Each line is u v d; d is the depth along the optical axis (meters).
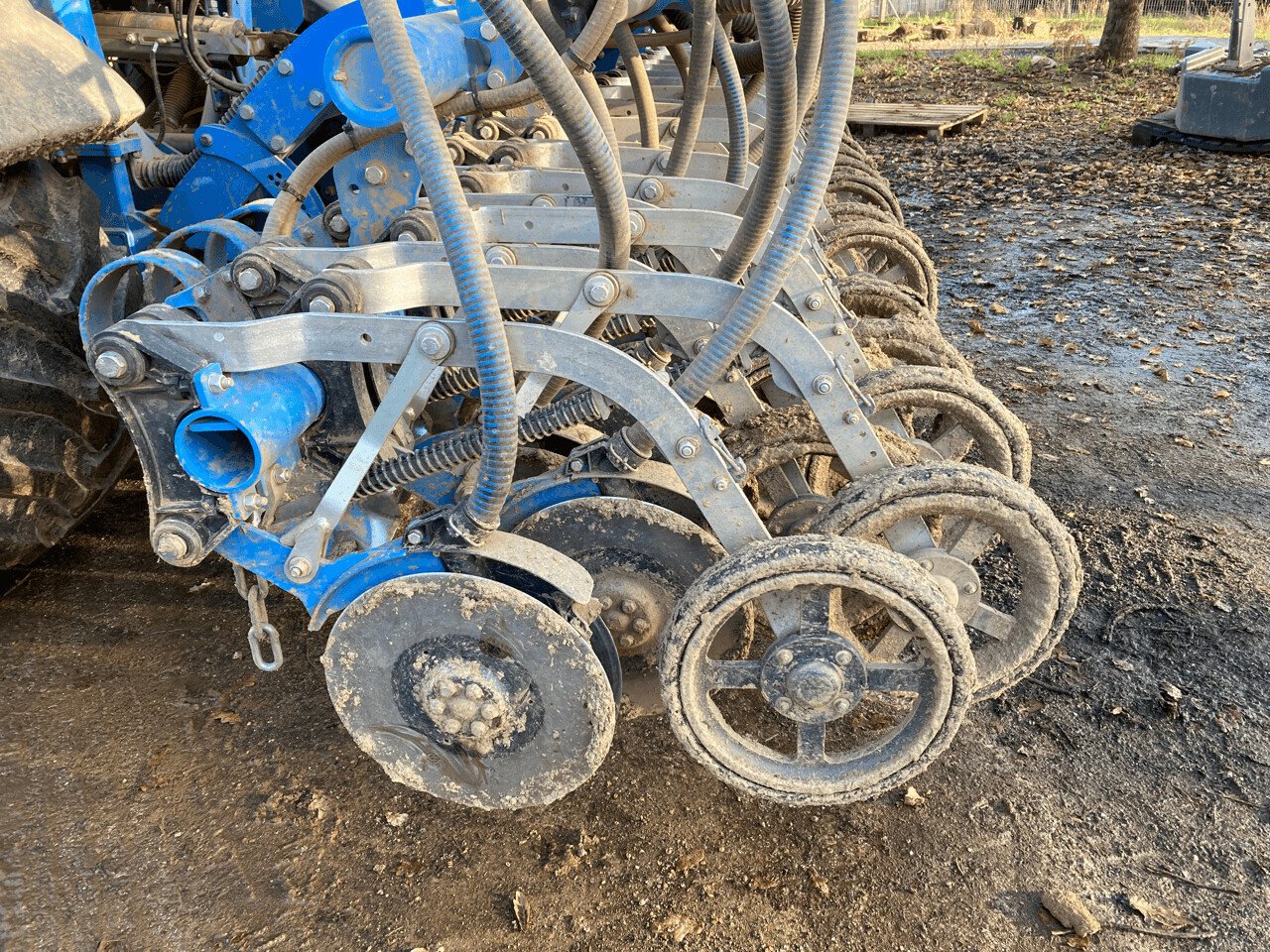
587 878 2.22
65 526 2.84
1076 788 2.47
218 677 2.79
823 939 2.09
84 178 3.08
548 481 2.38
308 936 2.08
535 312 2.81
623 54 2.95
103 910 2.11
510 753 2.07
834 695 2.00
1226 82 8.61
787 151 1.95
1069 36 15.48
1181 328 5.33
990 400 2.75
